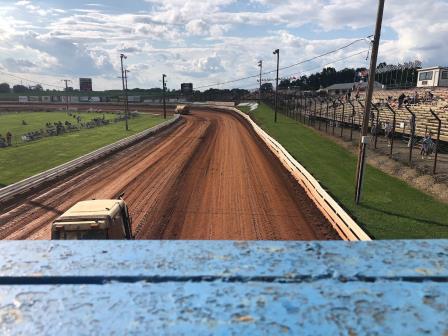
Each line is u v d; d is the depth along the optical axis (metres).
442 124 32.22
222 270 1.34
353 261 1.41
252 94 139.12
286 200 20.94
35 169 29.28
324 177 25.03
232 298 1.21
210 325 1.10
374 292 1.24
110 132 56.38
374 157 30.14
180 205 20.06
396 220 16.89
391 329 1.10
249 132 54.75
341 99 62.88
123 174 27.61
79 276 1.27
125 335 1.06
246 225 17.22
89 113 111.56
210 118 80.50
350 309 1.17
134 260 1.40
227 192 22.48
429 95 49.09
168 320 1.11
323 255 1.45
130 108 123.62
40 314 1.14
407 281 1.29
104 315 1.13
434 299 1.22
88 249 1.49
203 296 1.21
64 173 28.00
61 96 156.75
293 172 26.59
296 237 15.87
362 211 18.22
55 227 10.02
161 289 1.24
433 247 1.53
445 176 22.36
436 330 1.10
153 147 40.88
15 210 19.61
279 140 41.34
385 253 1.48
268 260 1.41
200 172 27.83
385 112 45.84
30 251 1.47
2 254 1.44
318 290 1.25
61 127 59.88
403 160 27.38
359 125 47.19
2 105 142.38
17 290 1.24
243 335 1.06
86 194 22.48
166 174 27.31
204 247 1.51
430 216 17.44
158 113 106.38
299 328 1.10
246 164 30.78
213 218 18.11
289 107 79.62
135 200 21.09
